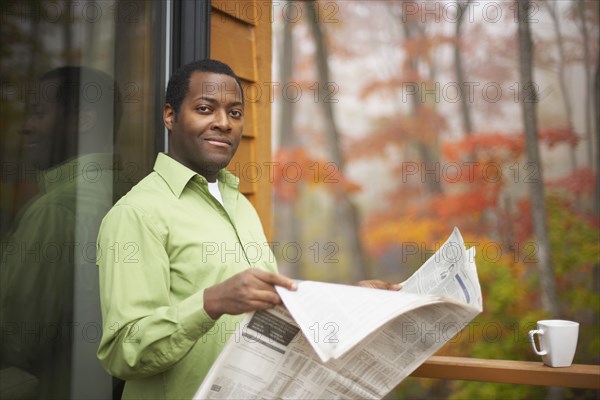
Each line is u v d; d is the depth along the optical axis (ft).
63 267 4.52
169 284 3.59
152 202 3.69
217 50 6.09
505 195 18.13
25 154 4.27
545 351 4.42
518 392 13.55
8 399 4.19
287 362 3.15
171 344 3.17
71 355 4.58
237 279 3.02
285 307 3.03
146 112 5.16
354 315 2.87
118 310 3.32
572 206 17.08
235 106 4.14
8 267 4.17
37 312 4.36
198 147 4.02
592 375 4.25
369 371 3.28
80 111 4.64
